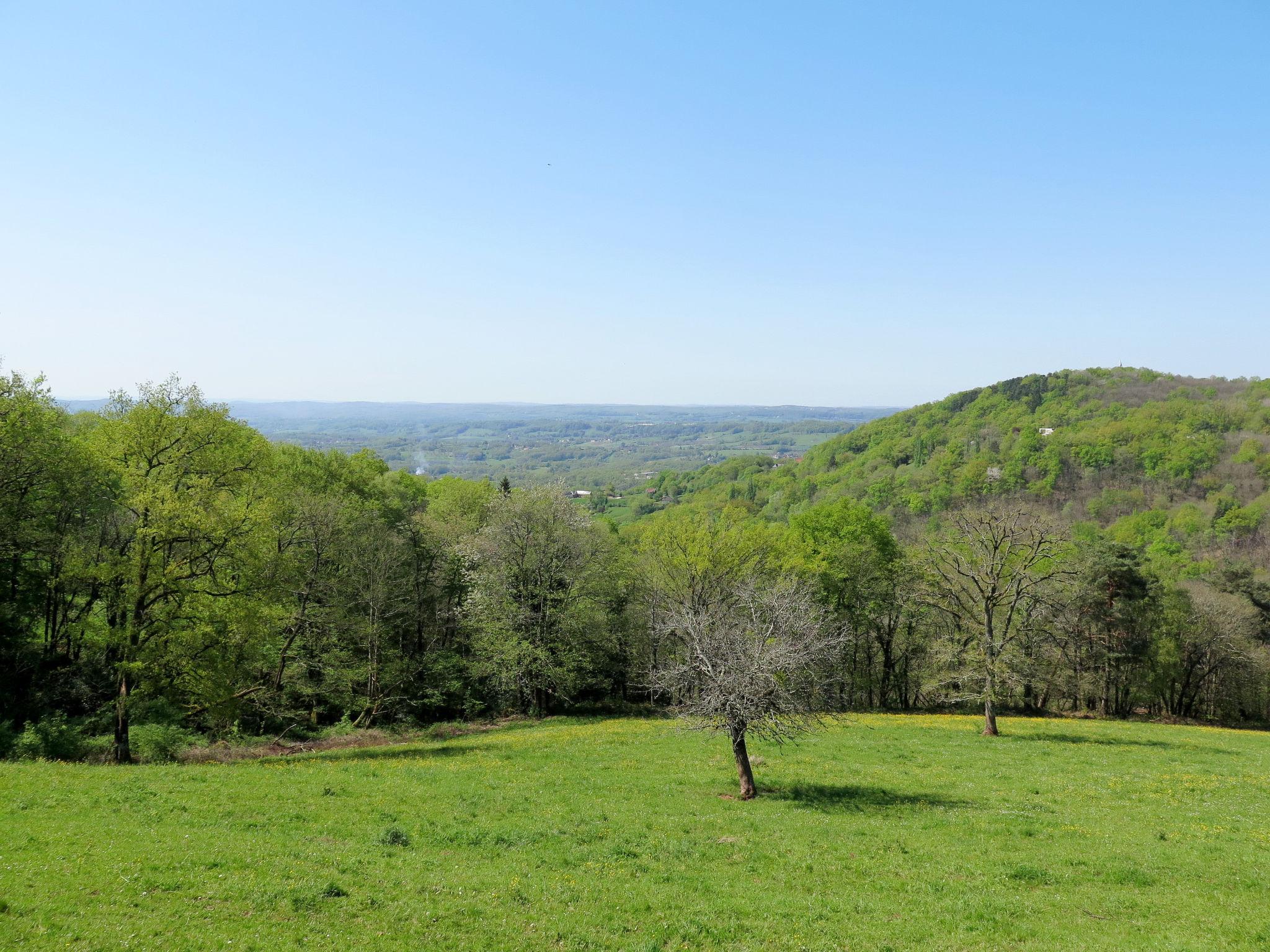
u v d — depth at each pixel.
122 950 11.99
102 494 36.91
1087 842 21.98
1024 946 14.38
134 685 32.91
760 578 54.12
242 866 16.53
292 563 36.47
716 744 38.94
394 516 63.94
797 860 20.06
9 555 33.75
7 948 11.56
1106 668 66.12
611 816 24.14
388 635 55.41
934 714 58.09
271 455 42.75
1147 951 13.90
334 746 40.66
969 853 20.84
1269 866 19.44
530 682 53.59
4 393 33.41
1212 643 67.69
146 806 21.33
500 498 59.44
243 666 38.16
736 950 14.14
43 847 16.48
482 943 13.75
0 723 31.03
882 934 15.01
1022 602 48.53
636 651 61.38
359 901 15.17
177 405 33.69
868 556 64.62
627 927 15.05
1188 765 35.34
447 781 28.30
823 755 36.59
